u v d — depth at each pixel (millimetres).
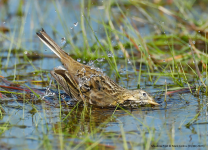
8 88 11859
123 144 7844
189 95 11555
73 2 22156
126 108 10742
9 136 8172
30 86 12383
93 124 9047
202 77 12328
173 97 11445
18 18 19891
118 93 11562
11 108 10164
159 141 8055
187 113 9852
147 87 12531
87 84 11672
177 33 17500
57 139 8023
